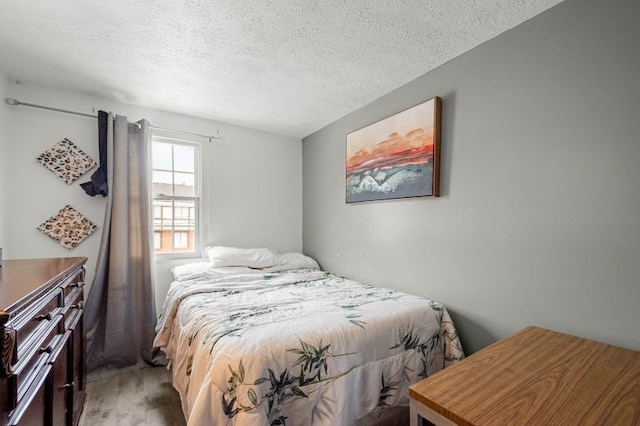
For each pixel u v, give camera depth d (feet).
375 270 7.89
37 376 2.98
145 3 4.43
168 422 5.45
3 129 6.45
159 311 8.57
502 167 5.20
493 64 5.34
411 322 5.11
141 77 6.75
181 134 9.00
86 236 7.50
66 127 7.36
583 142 4.24
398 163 7.05
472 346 5.63
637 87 3.76
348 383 4.15
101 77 6.73
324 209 10.07
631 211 3.81
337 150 9.42
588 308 4.17
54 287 3.64
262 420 3.33
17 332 2.55
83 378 5.70
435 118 6.17
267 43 5.47
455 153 5.98
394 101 7.39
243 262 8.77
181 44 5.50
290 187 11.18
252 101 8.08
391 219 7.42
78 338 5.25
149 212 8.02
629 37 3.83
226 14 4.69
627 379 2.93
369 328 4.59
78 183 7.45
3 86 6.46
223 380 3.47
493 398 2.56
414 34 5.23
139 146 8.06
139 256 7.95
